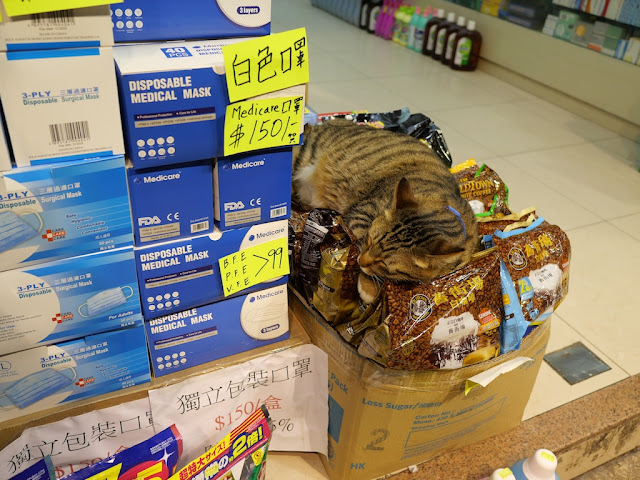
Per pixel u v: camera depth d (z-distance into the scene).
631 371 1.96
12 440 1.18
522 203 2.92
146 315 1.21
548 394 1.85
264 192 1.20
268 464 1.59
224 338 1.34
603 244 2.64
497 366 1.38
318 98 3.95
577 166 3.34
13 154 0.94
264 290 1.33
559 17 4.02
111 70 0.91
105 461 1.17
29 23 0.83
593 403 1.82
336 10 5.92
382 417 1.38
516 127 3.78
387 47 5.19
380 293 1.28
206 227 1.18
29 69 0.86
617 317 2.21
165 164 1.05
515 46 4.40
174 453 1.22
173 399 1.30
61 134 0.94
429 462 1.60
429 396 1.36
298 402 1.50
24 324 1.07
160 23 1.02
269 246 1.27
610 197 3.05
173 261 1.17
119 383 1.25
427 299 1.26
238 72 1.00
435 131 2.05
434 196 1.50
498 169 3.22
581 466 1.84
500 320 1.34
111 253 1.09
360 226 1.57
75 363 1.17
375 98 4.04
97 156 0.98
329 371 1.42
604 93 3.81
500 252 1.38
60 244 1.03
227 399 1.38
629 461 1.93
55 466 1.26
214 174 1.14
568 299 2.28
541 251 1.43
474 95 4.27
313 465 1.61
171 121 1.00
